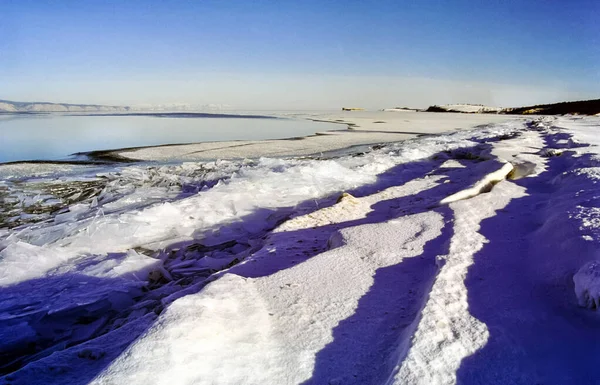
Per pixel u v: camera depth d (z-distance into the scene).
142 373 1.79
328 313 2.55
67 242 5.18
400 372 1.83
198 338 2.07
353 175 9.10
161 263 4.55
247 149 16.23
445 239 3.86
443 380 1.79
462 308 2.40
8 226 6.27
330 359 2.08
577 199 4.26
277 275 3.16
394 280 3.03
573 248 3.01
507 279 2.85
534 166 7.71
